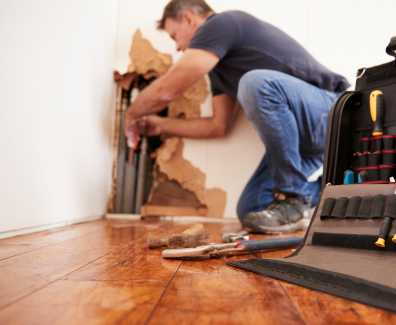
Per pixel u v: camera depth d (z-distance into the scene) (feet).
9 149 3.72
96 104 6.70
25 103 3.99
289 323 1.45
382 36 7.36
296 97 5.52
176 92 6.36
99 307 1.60
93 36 6.35
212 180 7.52
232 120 7.48
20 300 1.68
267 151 5.67
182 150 7.61
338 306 1.69
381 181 3.00
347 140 3.25
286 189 5.61
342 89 6.66
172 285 2.04
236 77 6.46
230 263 2.64
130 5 7.91
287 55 6.13
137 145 7.68
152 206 7.60
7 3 3.49
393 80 3.11
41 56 4.32
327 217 2.71
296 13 7.52
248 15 6.25
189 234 3.34
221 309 1.61
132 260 2.80
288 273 2.26
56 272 2.29
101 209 7.32
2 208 3.68
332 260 2.40
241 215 6.58
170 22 7.36
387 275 1.99
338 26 7.45
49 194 4.81
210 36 5.96
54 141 4.87
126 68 7.83
